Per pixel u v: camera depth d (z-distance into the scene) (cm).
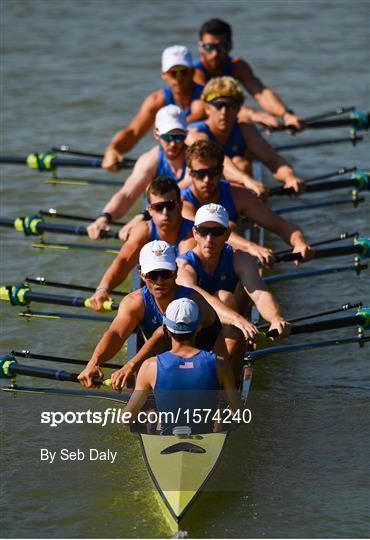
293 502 3262
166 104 5669
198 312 3281
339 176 6562
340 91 8169
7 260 5416
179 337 3259
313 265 5356
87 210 6084
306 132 7588
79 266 5341
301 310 4788
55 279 5169
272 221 4400
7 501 3309
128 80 8450
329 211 6097
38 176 6656
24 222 5003
